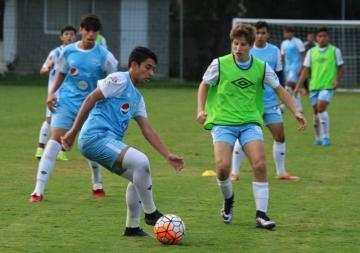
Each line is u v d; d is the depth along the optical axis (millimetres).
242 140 13727
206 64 61125
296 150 25172
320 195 17078
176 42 61688
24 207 15406
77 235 13023
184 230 12477
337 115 37375
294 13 64125
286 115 37500
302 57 37031
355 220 14422
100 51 16578
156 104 41406
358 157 23625
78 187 17812
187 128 30594
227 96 13852
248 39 13727
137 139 26969
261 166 13508
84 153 12797
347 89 54500
